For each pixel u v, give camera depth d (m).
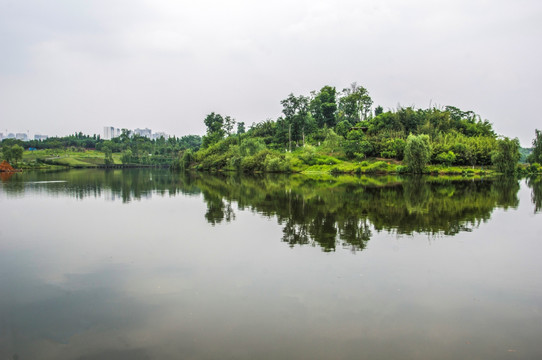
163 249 16.84
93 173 94.12
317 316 9.99
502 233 19.67
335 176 76.06
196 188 49.00
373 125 110.88
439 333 9.14
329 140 99.06
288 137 119.31
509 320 9.88
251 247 17.02
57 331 9.37
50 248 17.22
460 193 39.53
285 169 89.69
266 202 33.09
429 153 78.38
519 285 12.32
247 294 11.52
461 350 8.40
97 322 9.80
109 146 199.38
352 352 8.25
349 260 14.92
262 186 51.75
